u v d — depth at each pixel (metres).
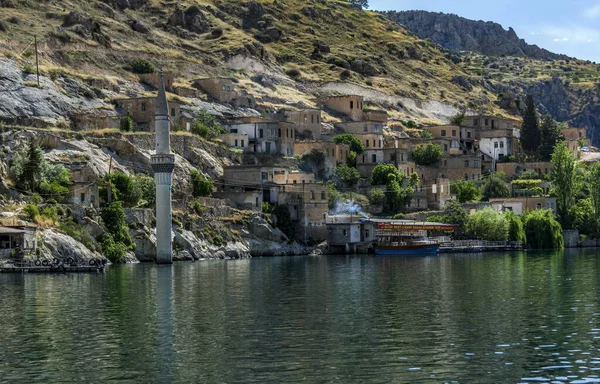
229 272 142.75
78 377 66.00
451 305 97.25
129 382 64.62
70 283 122.31
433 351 72.81
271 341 77.31
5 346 76.06
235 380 64.69
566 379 63.94
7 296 107.19
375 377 65.00
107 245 162.50
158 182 163.88
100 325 85.62
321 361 69.81
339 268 152.12
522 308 94.44
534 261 167.88
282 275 136.50
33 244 145.50
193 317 90.12
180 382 64.38
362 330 81.94
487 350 72.94
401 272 141.88
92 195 169.50
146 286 118.88
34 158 166.12
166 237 164.25
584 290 110.50
